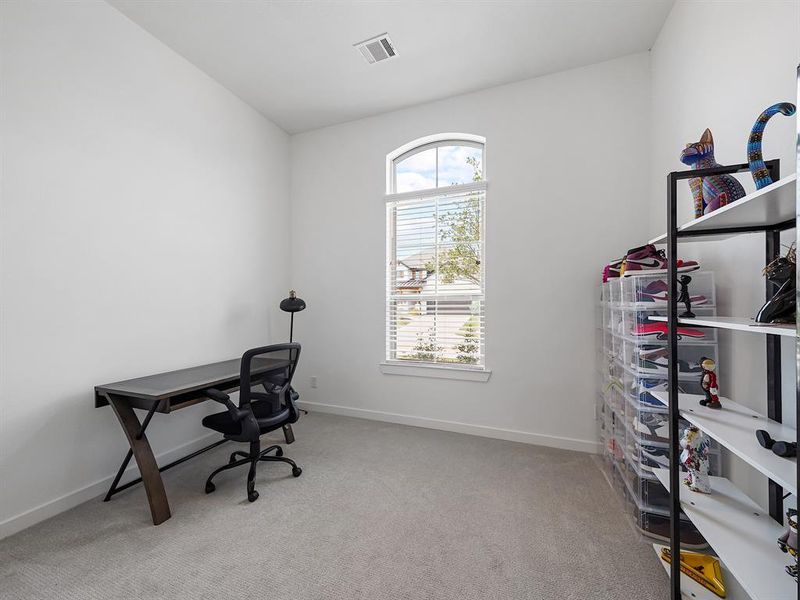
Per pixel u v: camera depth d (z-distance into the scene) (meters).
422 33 2.30
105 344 2.06
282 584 1.37
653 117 2.38
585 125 2.59
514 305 2.78
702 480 1.39
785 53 1.18
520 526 1.71
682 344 1.63
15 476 1.70
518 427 2.78
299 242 3.63
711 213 1.05
